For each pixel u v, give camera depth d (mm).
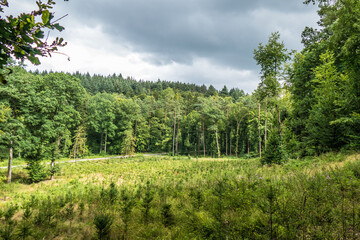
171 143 67625
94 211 7418
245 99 58500
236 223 4617
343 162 10789
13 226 5973
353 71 12492
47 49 1818
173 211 6652
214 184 9734
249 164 20312
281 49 19703
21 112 21375
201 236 4414
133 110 62906
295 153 19297
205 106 59531
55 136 24875
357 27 10367
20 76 20906
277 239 3656
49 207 7980
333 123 14367
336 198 5152
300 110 22969
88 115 56625
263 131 45500
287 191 6488
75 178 21328
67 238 5180
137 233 5074
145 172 24094
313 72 21344
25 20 1665
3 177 18031
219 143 63875
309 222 4059
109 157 50000
